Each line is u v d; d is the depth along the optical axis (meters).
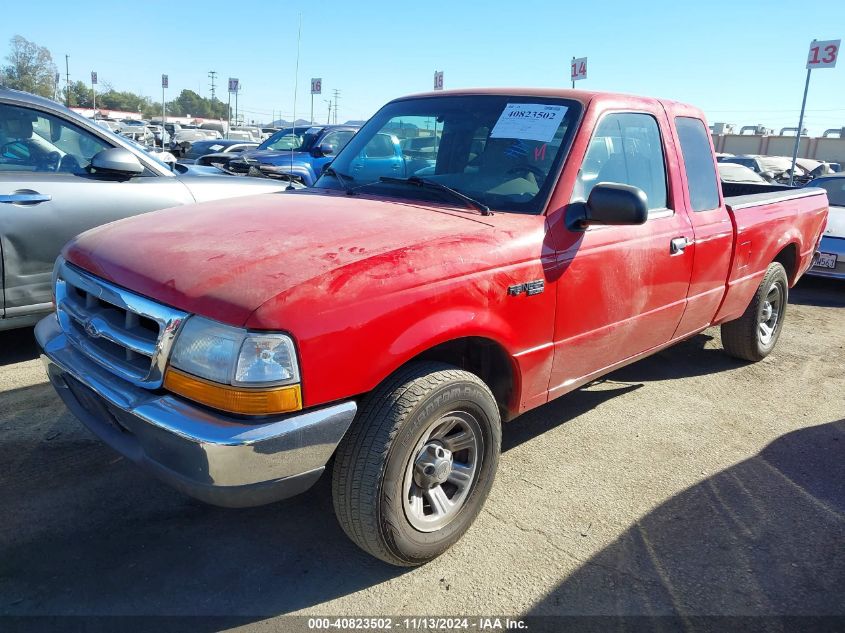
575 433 4.06
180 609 2.46
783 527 3.17
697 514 3.24
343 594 2.59
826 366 5.50
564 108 3.40
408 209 3.08
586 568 2.80
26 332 5.28
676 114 4.03
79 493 3.14
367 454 2.42
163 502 3.11
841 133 48.66
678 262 3.81
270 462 2.19
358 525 2.48
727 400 4.69
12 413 3.88
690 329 4.31
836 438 4.14
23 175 4.38
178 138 31.69
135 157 4.88
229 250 2.49
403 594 2.60
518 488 3.40
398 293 2.41
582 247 3.15
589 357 3.42
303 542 2.88
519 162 3.29
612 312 3.42
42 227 4.39
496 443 2.89
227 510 3.08
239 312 2.15
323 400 2.26
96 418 2.71
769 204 4.96
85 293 2.77
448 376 2.58
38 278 4.45
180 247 2.56
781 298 5.46
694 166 4.13
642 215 2.85
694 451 3.89
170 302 2.28
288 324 2.16
